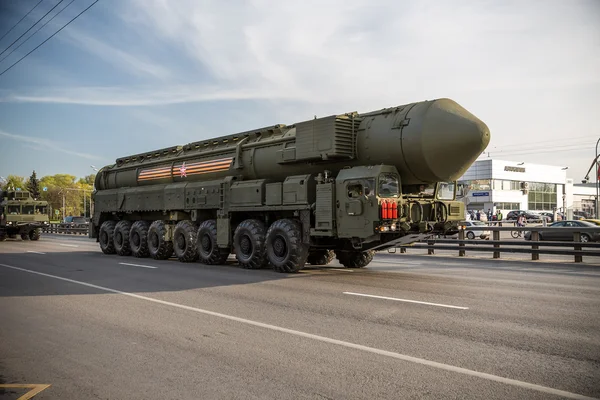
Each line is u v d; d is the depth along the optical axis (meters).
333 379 4.34
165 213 16.64
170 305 7.82
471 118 10.60
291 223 11.91
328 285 9.85
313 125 11.73
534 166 70.00
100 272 12.40
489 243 16.25
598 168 42.00
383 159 11.07
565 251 14.36
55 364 4.88
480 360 4.81
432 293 8.77
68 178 143.62
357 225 10.61
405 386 4.14
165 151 17.80
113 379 4.43
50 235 42.81
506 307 7.40
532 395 3.92
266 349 5.30
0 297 8.66
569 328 6.05
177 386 4.24
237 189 13.58
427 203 11.39
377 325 6.31
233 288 9.53
